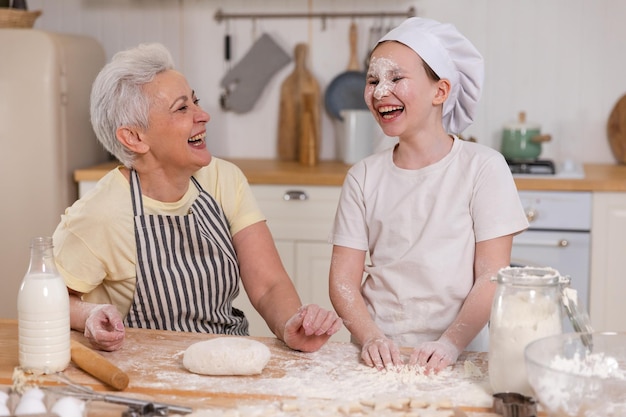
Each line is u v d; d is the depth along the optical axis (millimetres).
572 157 3676
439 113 1911
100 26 3881
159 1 3830
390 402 1394
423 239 1871
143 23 3857
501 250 1831
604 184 3131
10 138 3348
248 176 3336
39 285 1549
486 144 3709
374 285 1928
